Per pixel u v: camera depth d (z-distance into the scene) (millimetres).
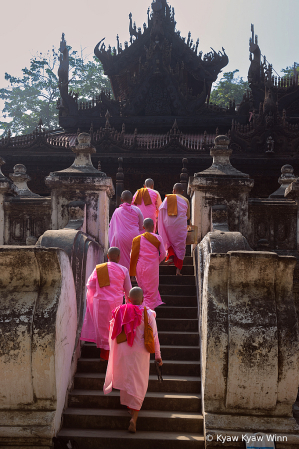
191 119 27922
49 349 4246
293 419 4340
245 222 7453
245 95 28141
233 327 4402
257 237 7621
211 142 24734
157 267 6164
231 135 24297
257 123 24047
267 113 24000
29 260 4504
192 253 8148
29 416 4273
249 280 4621
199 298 6070
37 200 7855
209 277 4684
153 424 4641
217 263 4602
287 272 4590
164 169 24391
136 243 6184
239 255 4508
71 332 5020
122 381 4449
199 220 7520
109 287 5219
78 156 7703
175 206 7273
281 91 27547
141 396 4484
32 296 4492
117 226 7070
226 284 4691
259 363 4320
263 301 4547
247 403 4355
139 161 23750
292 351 4348
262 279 4602
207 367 4387
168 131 28438
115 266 5328
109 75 31938
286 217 7590
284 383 4336
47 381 4266
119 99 33156
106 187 7316
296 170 23875
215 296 4617
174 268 7691
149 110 28391
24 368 4262
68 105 28922
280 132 23812
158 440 4375
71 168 7520
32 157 24391
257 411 4375
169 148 24094
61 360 4543
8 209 7949
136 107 28422
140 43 30906
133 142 24219
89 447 4383
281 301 4578
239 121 27688
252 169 23984
